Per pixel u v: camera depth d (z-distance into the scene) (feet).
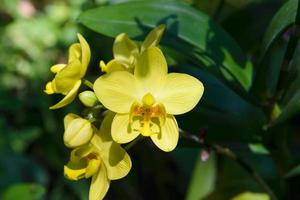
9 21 2.80
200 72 1.56
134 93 1.20
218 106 1.53
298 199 1.67
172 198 2.11
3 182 2.04
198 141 1.36
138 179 2.14
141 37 1.41
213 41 1.40
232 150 1.45
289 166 1.47
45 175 2.10
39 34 2.66
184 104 1.20
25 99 2.43
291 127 1.80
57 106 1.19
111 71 1.23
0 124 2.18
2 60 2.60
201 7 1.78
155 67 1.19
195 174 1.78
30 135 2.28
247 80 1.38
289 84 1.35
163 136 1.19
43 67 2.56
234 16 1.65
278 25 1.29
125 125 1.19
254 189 1.64
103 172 1.24
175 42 1.40
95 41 2.02
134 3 1.45
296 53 1.34
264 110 1.39
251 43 1.63
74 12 2.59
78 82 1.20
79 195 2.01
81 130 1.16
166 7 1.44
